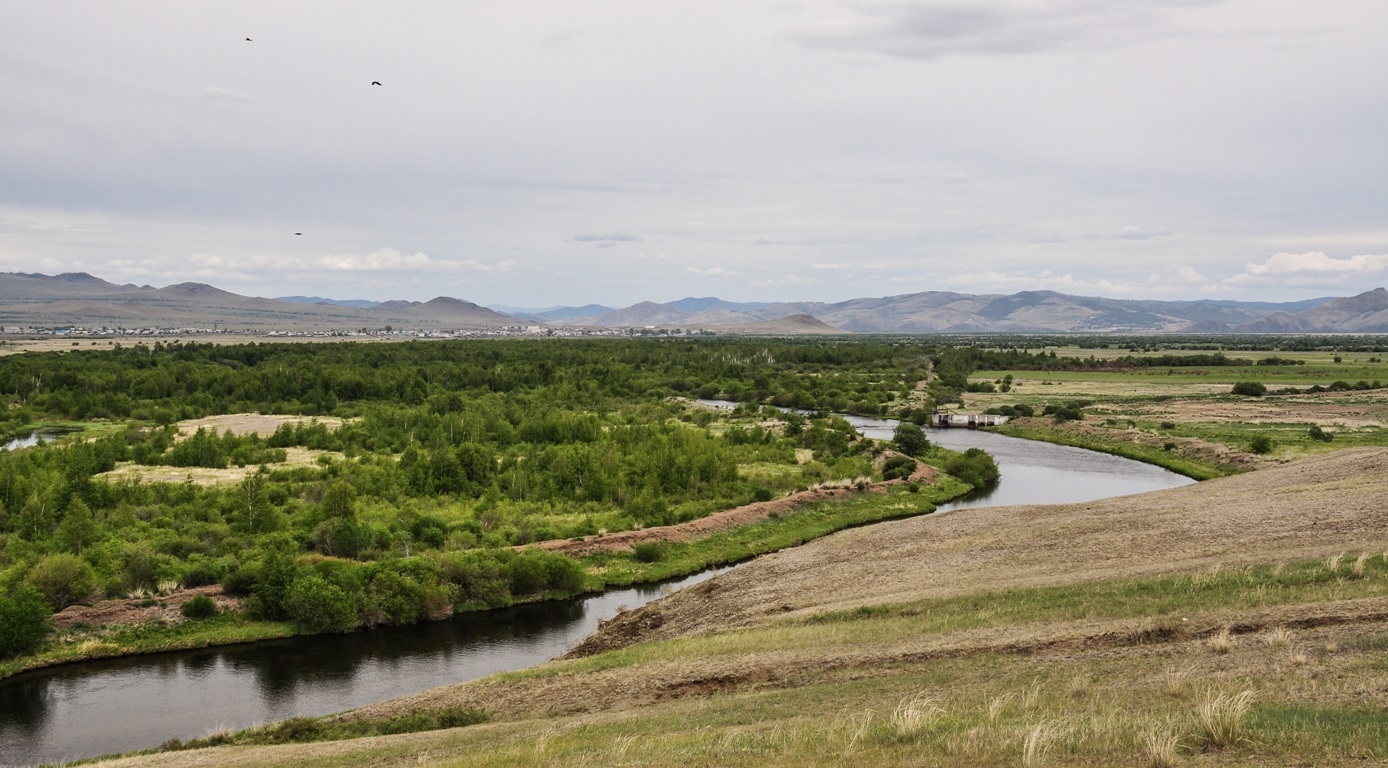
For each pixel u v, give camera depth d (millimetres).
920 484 97000
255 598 54062
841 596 46656
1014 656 29734
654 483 86938
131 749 38188
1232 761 16516
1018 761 17578
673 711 29219
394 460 99438
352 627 53469
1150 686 23391
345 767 27328
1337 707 19094
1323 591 31484
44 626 48844
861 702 26312
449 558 60250
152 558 57531
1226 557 41500
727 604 50062
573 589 61562
